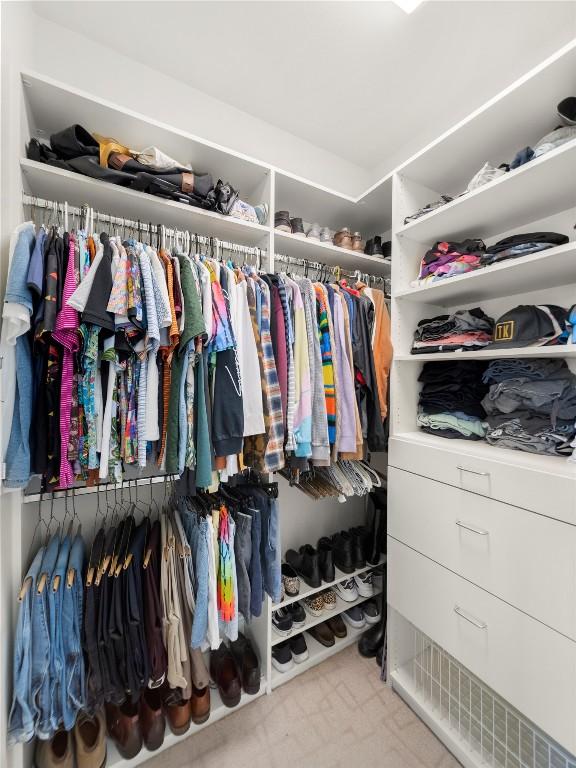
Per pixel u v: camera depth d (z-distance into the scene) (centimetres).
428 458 124
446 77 145
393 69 141
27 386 80
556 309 116
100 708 111
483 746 108
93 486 107
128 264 89
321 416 123
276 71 142
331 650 153
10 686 88
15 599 92
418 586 128
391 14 118
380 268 186
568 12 116
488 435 125
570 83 98
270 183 136
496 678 101
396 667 141
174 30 125
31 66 114
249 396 106
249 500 131
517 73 138
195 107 152
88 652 95
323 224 188
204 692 122
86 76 128
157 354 97
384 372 145
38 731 88
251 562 123
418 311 156
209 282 101
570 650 85
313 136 182
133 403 93
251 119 167
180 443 94
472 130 117
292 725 122
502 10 116
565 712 85
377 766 109
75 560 103
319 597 160
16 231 78
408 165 138
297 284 128
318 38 128
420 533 127
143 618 105
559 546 87
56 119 108
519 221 133
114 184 104
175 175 113
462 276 121
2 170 81
